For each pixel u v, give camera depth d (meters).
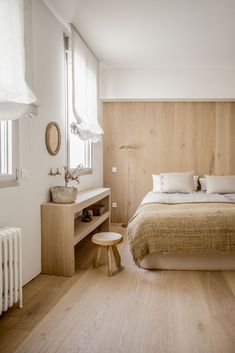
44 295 2.48
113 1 2.85
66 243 2.89
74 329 1.97
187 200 3.95
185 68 4.90
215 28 3.43
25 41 2.39
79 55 3.62
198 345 1.82
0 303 1.97
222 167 5.25
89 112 4.11
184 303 2.36
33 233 2.79
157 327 2.01
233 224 2.97
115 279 2.85
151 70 4.97
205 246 2.97
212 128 5.23
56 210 2.89
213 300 2.42
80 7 2.98
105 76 5.03
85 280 2.81
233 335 1.92
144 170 5.36
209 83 4.92
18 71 2.23
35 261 2.85
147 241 3.04
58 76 3.31
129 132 5.35
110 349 1.77
